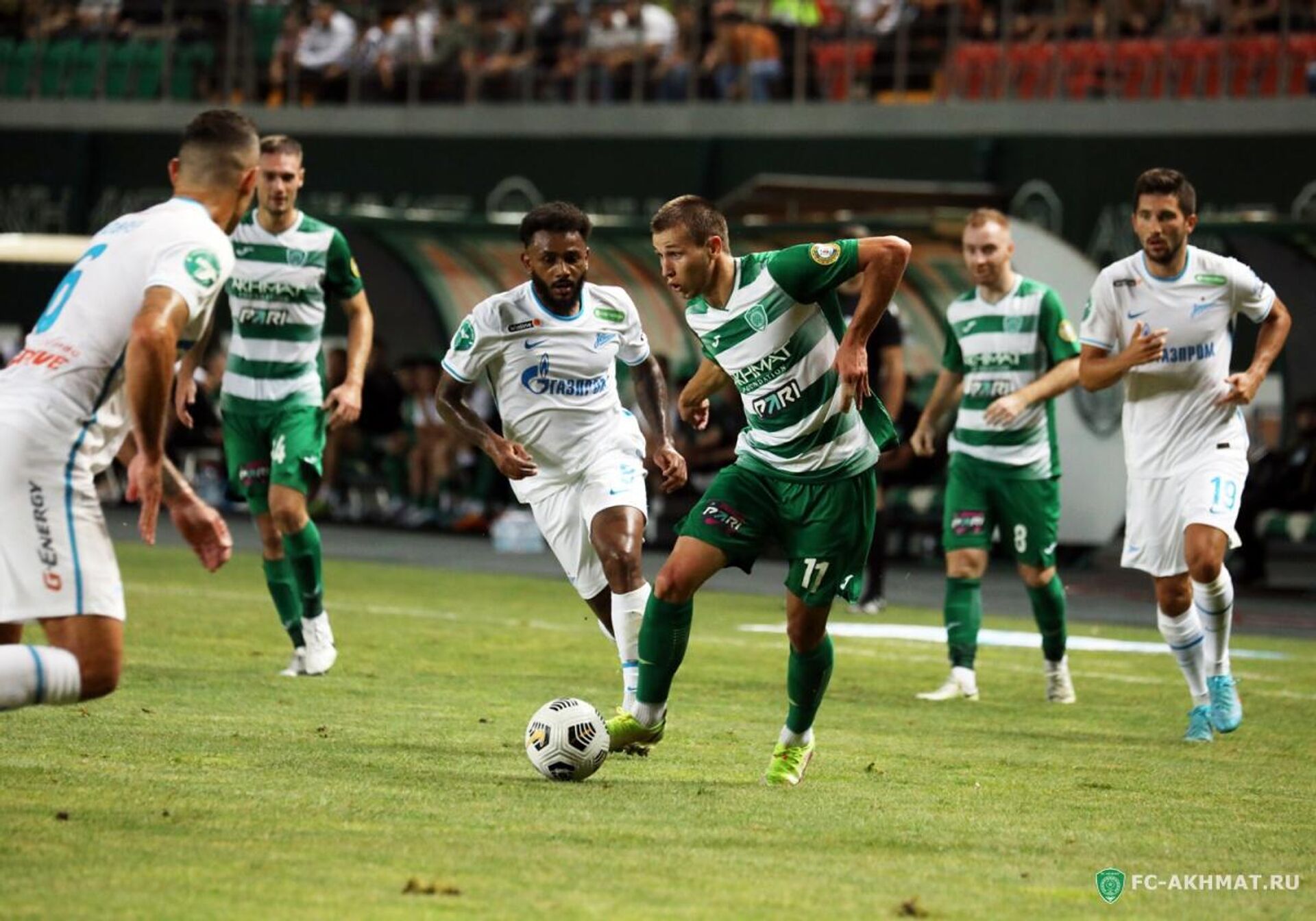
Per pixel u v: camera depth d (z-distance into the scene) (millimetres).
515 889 11086
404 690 20859
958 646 22484
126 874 11055
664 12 57781
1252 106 46531
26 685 12016
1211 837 13773
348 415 22188
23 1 63062
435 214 55906
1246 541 38844
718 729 18719
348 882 11102
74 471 12336
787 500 15328
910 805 14617
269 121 58375
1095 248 47469
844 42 53625
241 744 16312
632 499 18188
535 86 56188
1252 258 41719
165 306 12094
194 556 40594
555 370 18344
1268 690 23828
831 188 44406
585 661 24422
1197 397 19781
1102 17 49969
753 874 11781
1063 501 40094
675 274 14992
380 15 60500
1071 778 16438
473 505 49000
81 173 59094
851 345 14594
